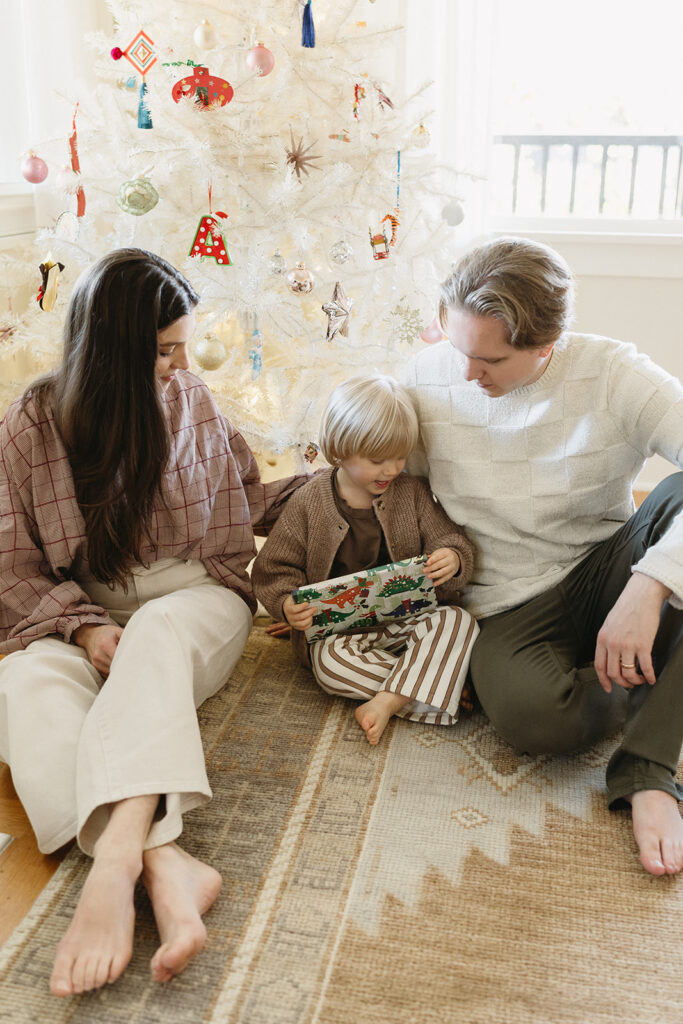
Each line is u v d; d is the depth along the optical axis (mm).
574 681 1235
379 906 1024
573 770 1271
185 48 1827
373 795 1207
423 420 1399
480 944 976
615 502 1356
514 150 2396
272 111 1865
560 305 1156
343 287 1949
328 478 1439
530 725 1214
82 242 1940
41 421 1231
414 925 999
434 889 1050
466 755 1299
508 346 1161
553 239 2271
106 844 965
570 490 1314
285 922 1000
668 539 1134
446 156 2152
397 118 1892
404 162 1917
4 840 1133
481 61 2115
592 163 2367
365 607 1395
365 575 1367
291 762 1274
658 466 2408
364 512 1435
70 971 875
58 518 1237
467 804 1193
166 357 1230
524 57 2311
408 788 1223
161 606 1204
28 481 1235
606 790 1229
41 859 1104
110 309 1154
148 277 1164
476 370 1210
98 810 1023
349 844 1118
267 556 1453
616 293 2293
